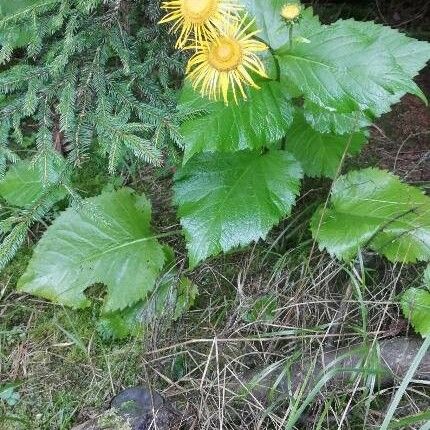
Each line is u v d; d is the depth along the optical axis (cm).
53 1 70
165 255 76
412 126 95
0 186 79
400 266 73
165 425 61
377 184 70
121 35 73
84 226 74
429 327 63
